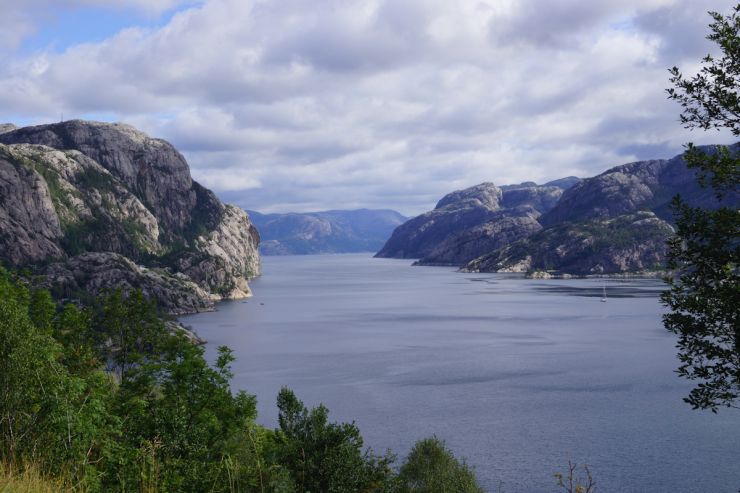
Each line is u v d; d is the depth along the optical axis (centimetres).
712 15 2166
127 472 1728
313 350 18712
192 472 2100
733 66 2134
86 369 3828
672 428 9862
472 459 8525
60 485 1455
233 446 3209
